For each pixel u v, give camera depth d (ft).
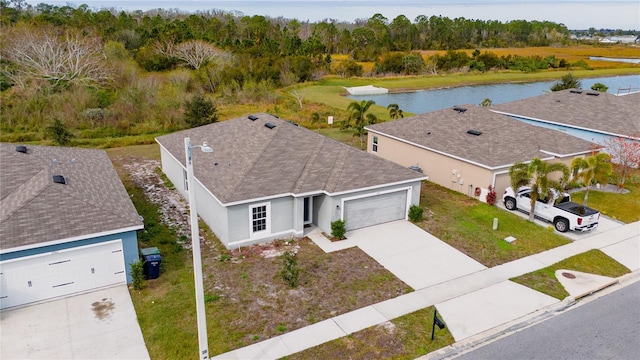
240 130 78.95
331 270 55.31
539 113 113.39
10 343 41.42
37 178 57.11
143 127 130.21
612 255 60.44
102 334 42.98
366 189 64.80
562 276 54.80
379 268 56.03
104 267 50.39
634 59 430.61
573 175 83.66
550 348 42.27
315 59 300.61
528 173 68.08
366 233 65.98
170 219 69.77
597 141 100.01
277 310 47.16
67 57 168.35
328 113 162.71
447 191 83.71
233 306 47.65
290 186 62.69
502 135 86.22
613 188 86.53
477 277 54.34
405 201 70.54
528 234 66.03
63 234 47.42
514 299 49.93
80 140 116.78
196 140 81.97
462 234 65.87
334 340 42.68
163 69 229.45
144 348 41.24
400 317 46.32
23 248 45.32
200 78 198.80
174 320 45.19
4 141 114.73
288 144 70.38
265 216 61.87
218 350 40.98
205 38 256.93
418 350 41.63
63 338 42.34
